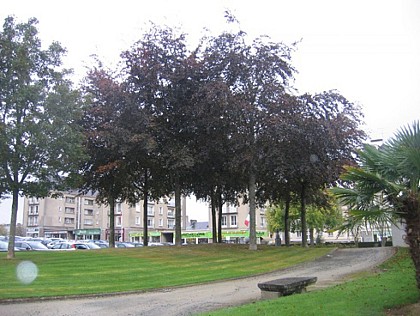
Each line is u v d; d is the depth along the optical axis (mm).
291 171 25203
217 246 28719
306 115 25406
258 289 14188
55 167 20344
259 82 25297
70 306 11797
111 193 32406
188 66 26203
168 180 32781
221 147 26359
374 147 9422
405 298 9273
